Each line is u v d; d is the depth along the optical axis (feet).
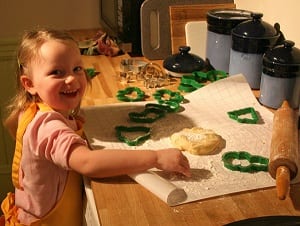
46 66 2.81
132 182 2.64
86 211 2.85
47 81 2.82
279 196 2.27
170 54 5.04
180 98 3.79
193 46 4.79
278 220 2.20
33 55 2.86
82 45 5.38
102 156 2.61
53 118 2.79
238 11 4.58
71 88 2.85
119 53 5.30
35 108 2.93
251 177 2.69
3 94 5.99
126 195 2.51
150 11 4.83
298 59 3.48
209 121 3.44
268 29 3.91
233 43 4.03
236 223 2.17
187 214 2.34
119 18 5.26
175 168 2.67
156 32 4.94
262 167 2.76
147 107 3.64
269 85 3.60
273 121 3.17
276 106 3.62
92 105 3.65
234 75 3.99
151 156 2.68
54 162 2.70
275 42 3.90
